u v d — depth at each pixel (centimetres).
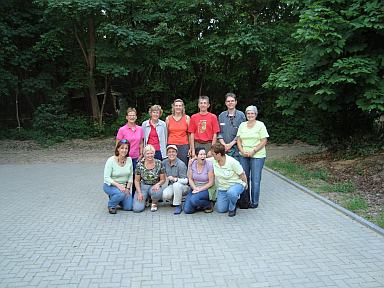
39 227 541
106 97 1944
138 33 1548
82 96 2044
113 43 1625
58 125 1728
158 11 1662
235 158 645
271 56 1575
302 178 872
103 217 591
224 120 648
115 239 490
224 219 574
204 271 393
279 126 1733
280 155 1332
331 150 1155
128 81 1909
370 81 823
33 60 1738
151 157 616
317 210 614
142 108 1941
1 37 1636
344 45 849
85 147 1587
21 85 1777
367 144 1032
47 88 1794
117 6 1529
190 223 556
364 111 958
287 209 623
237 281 370
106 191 608
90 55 1753
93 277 382
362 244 461
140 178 632
